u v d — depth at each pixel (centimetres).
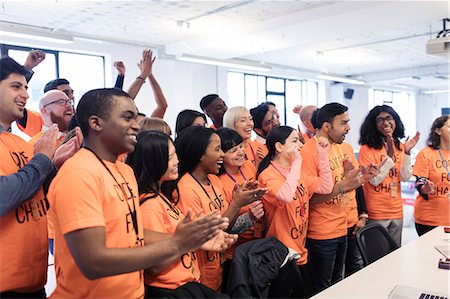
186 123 275
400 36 720
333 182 270
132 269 116
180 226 125
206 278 198
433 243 236
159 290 154
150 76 354
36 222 150
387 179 313
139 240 140
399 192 323
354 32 600
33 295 153
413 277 181
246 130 280
